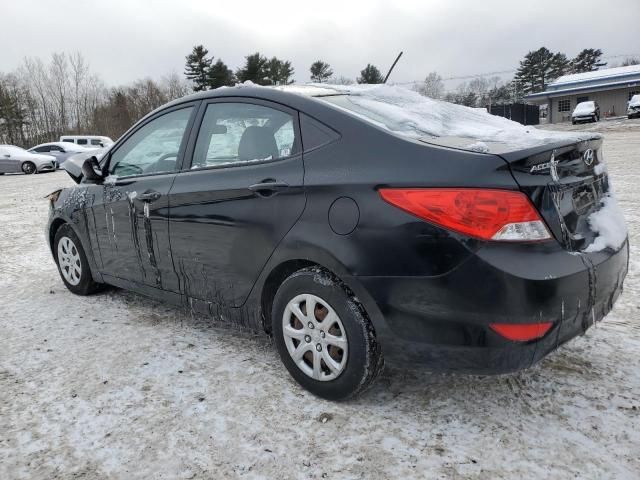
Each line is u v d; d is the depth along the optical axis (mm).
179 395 2748
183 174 3205
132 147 3730
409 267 2191
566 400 2568
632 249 5141
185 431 2438
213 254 2988
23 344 3457
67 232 4324
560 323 2129
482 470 2109
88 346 3389
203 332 3553
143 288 3641
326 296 2486
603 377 2770
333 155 2514
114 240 3742
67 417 2580
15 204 11484
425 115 2928
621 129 30375
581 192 2473
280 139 2770
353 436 2355
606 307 2418
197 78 59250
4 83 63156
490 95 62219
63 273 4504
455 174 2133
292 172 2617
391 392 2701
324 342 2559
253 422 2490
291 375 2764
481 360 2139
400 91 3410
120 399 2729
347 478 2098
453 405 2566
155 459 2252
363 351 2412
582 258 2215
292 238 2555
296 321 2697
